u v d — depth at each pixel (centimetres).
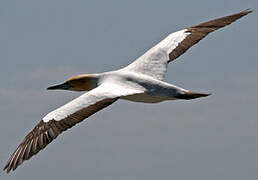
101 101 1866
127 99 2016
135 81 2016
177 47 2158
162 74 2084
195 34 2192
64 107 1828
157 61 2105
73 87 2189
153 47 2145
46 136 1783
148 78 2020
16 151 1773
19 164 1753
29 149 1769
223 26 2198
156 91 2000
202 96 2000
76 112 1825
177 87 2011
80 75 2173
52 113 1816
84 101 1852
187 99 2005
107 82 2019
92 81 2138
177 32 2198
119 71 2058
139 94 2002
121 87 1969
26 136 1791
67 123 1806
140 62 2094
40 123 1802
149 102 2025
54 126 1795
